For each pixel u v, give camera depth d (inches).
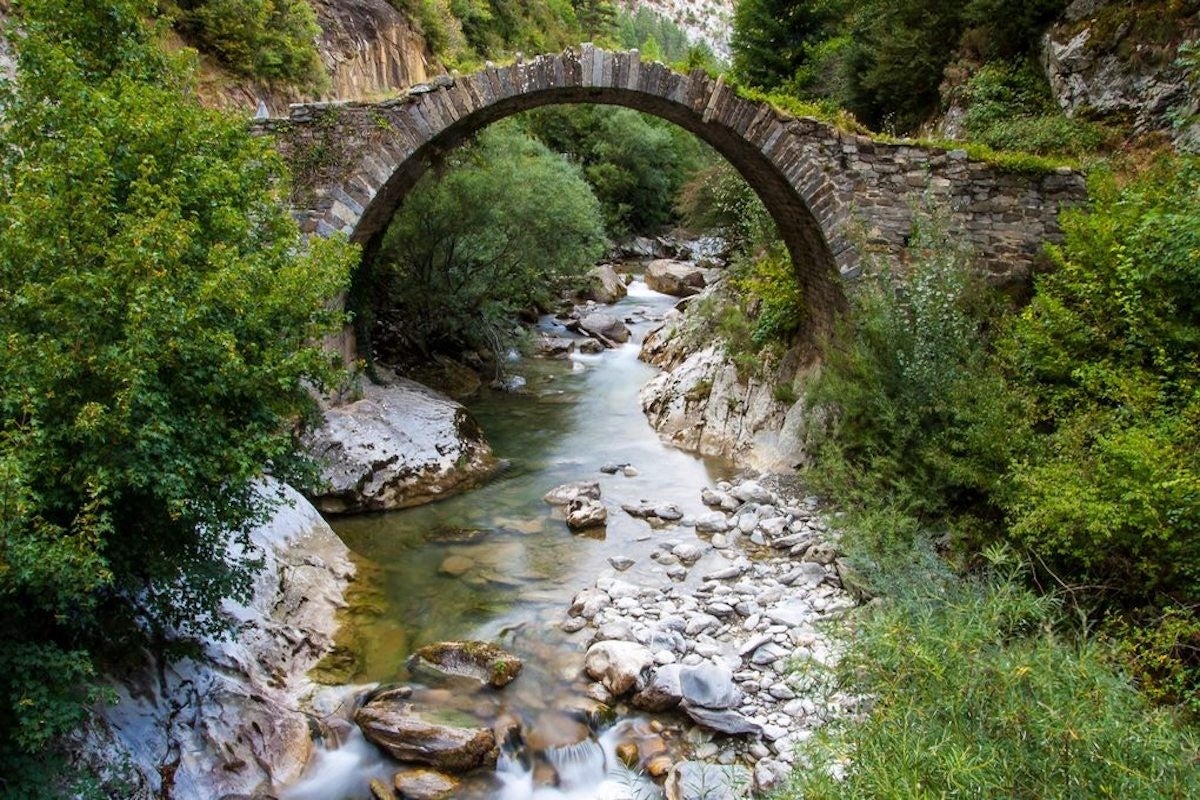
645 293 987.9
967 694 119.0
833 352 355.3
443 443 422.0
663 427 506.9
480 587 301.7
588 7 2055.9
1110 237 271.3
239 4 589.6
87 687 170.6
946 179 374.9
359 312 459.2
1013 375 291.1
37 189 163.8
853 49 659.4
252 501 206.7
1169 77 381.1
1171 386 239.0
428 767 206.5
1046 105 466.6
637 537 349.1
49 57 193.3
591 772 207.0
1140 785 102.9
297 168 369.1
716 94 380.2
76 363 152.4
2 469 125.3
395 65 904.3
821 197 379.9
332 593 283.7
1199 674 175.6
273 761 201.8
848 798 112.5
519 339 698.8
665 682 229.0
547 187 595.5
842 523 280.2
